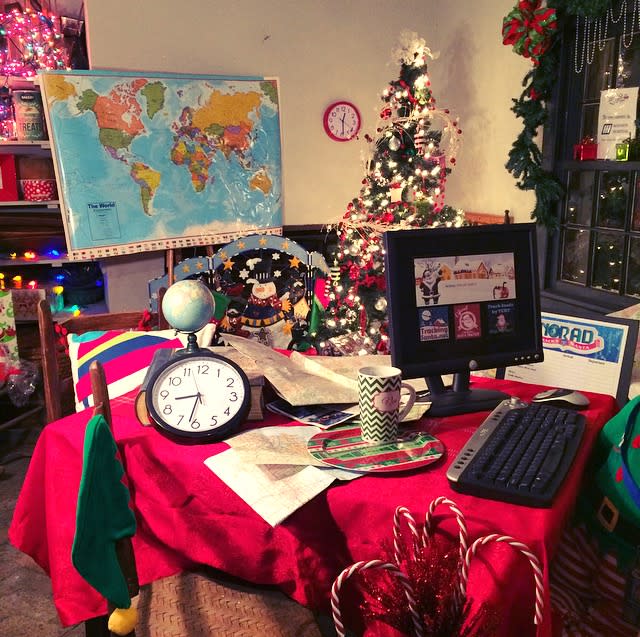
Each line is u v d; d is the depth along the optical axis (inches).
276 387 58.7
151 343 79.5
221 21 181.2
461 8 191.2
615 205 134.3
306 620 48.8
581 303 139.2
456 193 201.0
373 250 153.1
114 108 155.3
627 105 127.0
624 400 71.1
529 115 145.3
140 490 54.9
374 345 153.9
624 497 49.8
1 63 167.9
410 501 44.5
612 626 51.5
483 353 60.6
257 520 48.3
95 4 164.2
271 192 184.5
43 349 82.4
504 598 38.9
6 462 131.2
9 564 96.1
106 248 157.8
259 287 118.6
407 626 37.3
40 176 170.2
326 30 195.0
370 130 206.7
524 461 47.3
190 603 50.7
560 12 135.8
